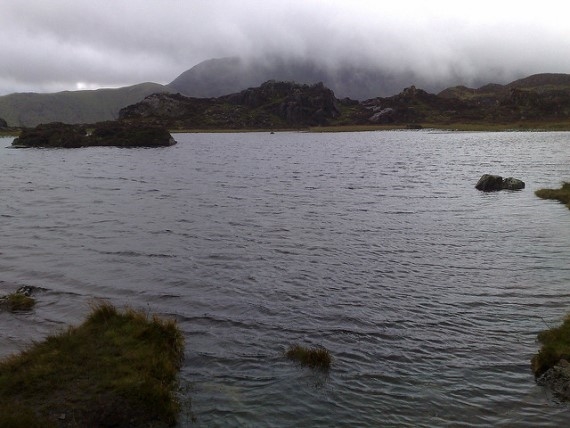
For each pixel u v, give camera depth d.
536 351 15.38
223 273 23.61
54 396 12.09
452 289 21.11
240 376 14.02
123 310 18.92
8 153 109.75
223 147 129.50
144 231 32.34
